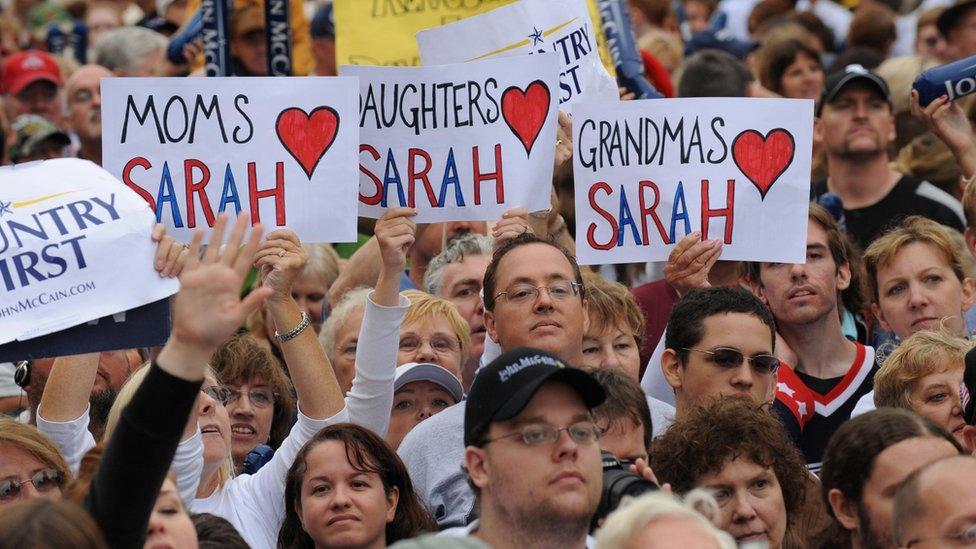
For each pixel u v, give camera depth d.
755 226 23.83
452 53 25.19
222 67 29.28
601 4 30.22
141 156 22.25
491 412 15.34
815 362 24.67
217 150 22.30
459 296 26.14
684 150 23.84
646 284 27.53
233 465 22.56
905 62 35.44
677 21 44.72
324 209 22.30
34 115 39.34
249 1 34.81
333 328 24.72
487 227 29.05
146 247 18.91
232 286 13.93
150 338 18.92
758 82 39.25
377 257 27.78
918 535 15.48
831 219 25.06
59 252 18.69
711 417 18.73
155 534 15.38
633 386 19.39
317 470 19.16
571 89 25.45
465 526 19.39
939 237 25.52
